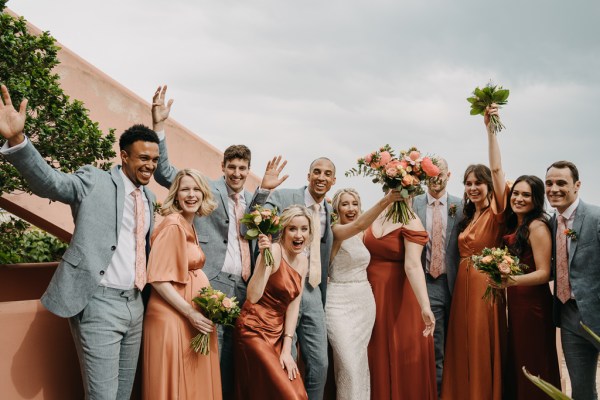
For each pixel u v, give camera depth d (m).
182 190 3.68
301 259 4.19
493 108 4.50
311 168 4.45
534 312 4.45
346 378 4.33
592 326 4.11
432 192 5.00
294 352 4.20
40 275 5.96
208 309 3.49
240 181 4.27
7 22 4.01
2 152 2.99
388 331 4.53
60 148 4.25
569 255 4.24
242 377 3.93
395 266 4.62
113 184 3.49
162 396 3.40
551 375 4.44
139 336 3.53
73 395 3.79
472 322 4.57
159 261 3.51
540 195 4.51
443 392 4.72
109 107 6.26
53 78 4.25
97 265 3.31
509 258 4.14
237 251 4.21
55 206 5.48
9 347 3.47
